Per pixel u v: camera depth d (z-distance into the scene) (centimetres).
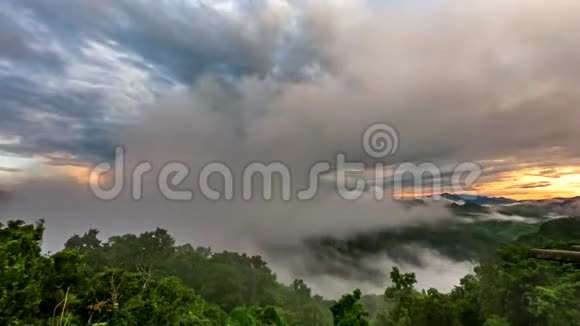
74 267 2817
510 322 3356
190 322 2273
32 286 1875
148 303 2139
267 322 2809
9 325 1647
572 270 3119
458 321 4222
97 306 2338
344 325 2617
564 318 2795
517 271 3375
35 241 2417
